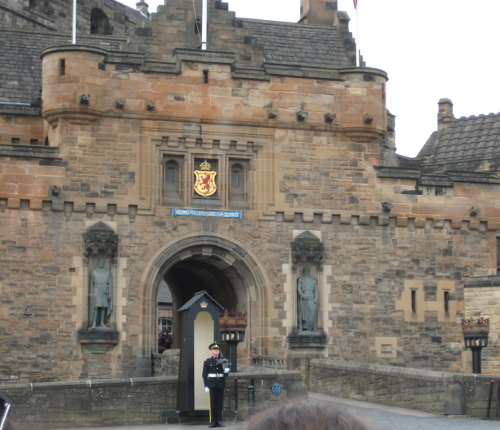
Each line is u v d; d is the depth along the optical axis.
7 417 4.75
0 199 32.06
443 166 49.78
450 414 22.97
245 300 34.91
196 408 22.73
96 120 33.12
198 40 35.38
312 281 34.50
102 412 22.77
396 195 35.78
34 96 37.91
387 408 25.00
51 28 51.28
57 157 32.66
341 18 44.06
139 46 34.62
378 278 35.28
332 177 35.25
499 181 36.97
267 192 34.66
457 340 35.78
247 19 42.97
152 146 33.72
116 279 32.84
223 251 34.28
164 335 46.75
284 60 40.94
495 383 23.25
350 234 35.28
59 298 32.16
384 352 34.94
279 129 34.97
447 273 36.03
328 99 35.31
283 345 34.16
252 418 4.20
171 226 33.66
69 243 32.50
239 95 34.59
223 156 34.47
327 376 29.12
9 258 31.95
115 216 33.12
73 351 32.03
